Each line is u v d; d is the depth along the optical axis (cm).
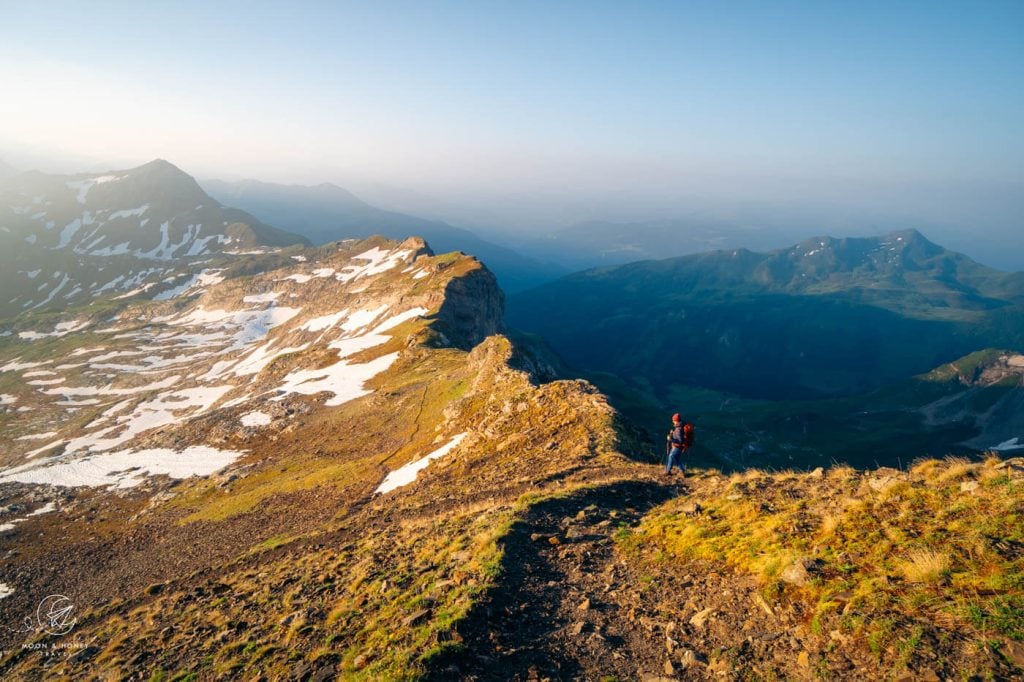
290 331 18850
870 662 962
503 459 4200
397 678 1177
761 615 1243
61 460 10581
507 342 7506
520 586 1619
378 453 6862
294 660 1570
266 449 8525
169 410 13462
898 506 1462
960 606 988
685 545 1705
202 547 5075
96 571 5153
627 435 3981
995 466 1505
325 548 3225
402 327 13025
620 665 1194
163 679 1791
